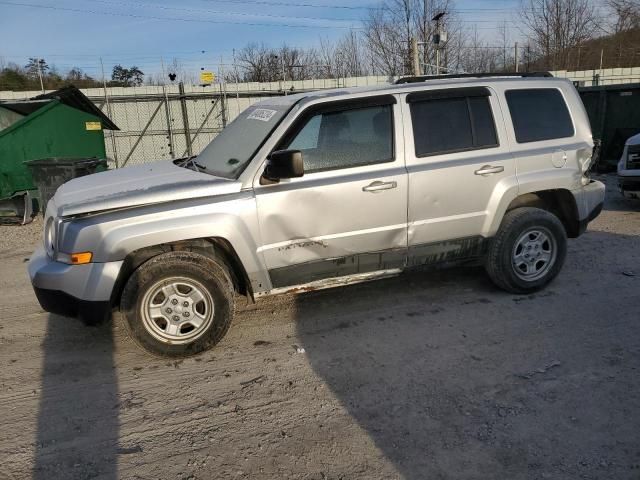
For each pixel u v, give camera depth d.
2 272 6.42
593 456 2.74
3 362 4.01
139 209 3.79
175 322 3.89
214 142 5.04
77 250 3.68
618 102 12.89
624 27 33.25
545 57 34.50
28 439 3.06
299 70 34.44
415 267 4.59
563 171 4.82
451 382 3.50
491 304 4.74
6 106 10.83
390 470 2.71
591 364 3.65
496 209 4.63
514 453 2.79
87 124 11.14
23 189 9.85
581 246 6.48
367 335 4.23
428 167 4.38
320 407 3.29
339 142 4.20
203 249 4.05
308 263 4.18
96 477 2.73
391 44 30.30
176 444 2.98
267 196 3.96
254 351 4.05
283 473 2.72
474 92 4.61
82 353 4.12
